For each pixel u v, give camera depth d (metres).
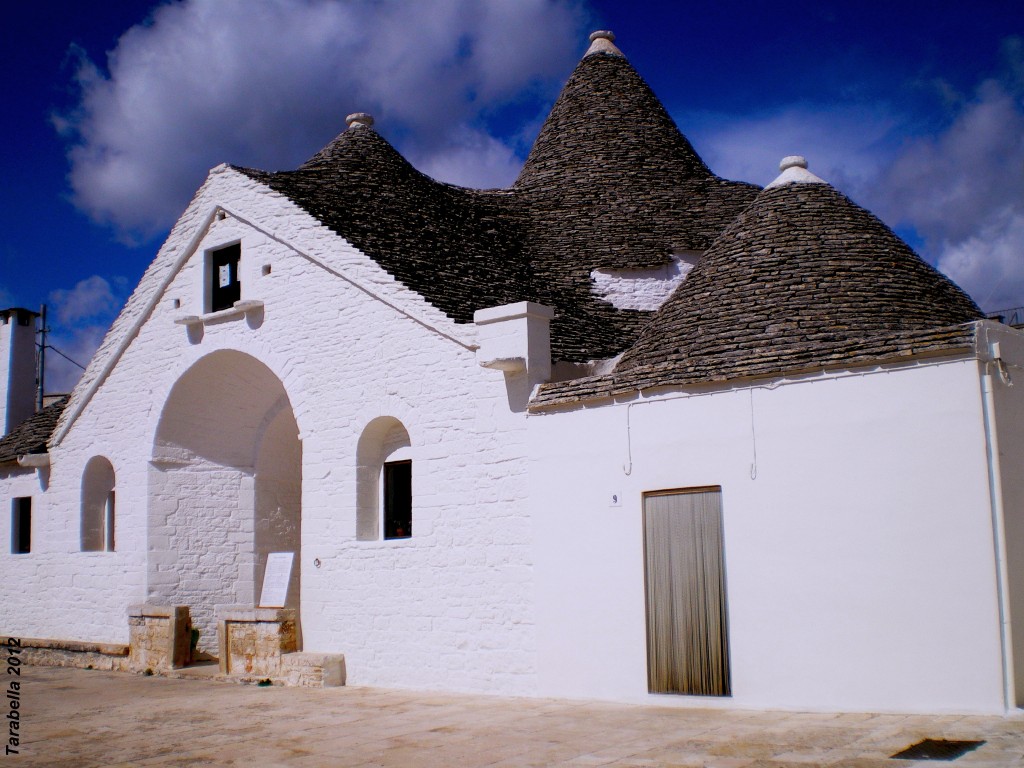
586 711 10.30
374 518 13.82
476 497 12.30
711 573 10.38
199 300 16.45
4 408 23.94
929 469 9.30
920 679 9.14
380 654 13.09
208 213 16.33
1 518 20.19
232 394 17.02
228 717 11.14
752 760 7.60
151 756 9.20
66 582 18.30
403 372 13.29
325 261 14.38
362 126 18.70
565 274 17.09
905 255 12.68
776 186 13.79
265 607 14.30
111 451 17.72
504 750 8.58
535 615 11.62
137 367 17.48
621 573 10.98
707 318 11.91
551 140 20.31
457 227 16.95
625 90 20.52
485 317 12.38
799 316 11.28
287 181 16.00
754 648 9.98
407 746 9.01
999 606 8.90
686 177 19.44
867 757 7.46
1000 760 7.15
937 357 9.37
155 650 15.90
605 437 11.27
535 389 11.98
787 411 10.08
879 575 9.42
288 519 18.11
